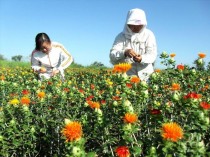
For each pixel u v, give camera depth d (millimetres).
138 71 2479
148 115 1543
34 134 1658
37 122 1858
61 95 2090
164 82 2166
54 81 2846
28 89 2643
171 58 2209
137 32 2453
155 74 2004
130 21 2373
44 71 3000
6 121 1737
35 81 2590
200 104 1333
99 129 1489
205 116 1279
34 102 2125
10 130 1542
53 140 1685
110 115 1619
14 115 1799
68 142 1111
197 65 2105
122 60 2480
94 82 3230
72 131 1091
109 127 1504
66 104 2113
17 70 6766
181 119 1509
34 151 1644
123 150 1064
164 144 1065
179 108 1437
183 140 1159
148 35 2453
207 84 2334
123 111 1356
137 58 2336
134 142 1224
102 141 1530
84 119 1565
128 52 2336
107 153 1411
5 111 1816
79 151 1065
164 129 1059
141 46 2453
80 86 3033
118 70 1654
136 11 2400
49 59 3041
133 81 1732
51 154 1666
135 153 1129
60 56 3102
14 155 1654
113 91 2090
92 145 1577
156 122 1389
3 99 2338
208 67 2508
